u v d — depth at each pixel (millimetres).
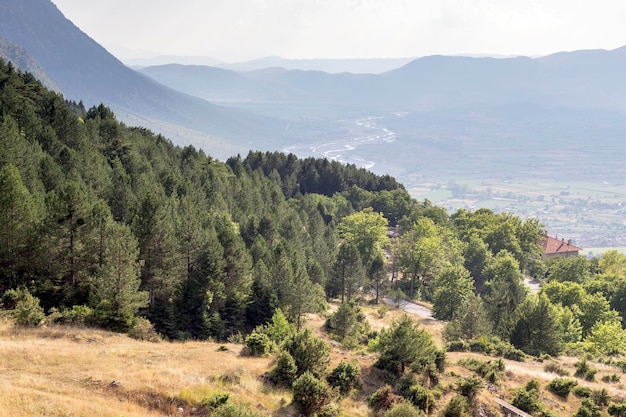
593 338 61094
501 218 136500
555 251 153875
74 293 45406
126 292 39625
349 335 55812
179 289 53156
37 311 37062
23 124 81750
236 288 58656
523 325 54875
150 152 110812
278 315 45938
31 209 44812
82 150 85375
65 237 44906
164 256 50750
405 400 29547
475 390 32719
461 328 57344
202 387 26141
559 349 53531
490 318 65625
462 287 74438
